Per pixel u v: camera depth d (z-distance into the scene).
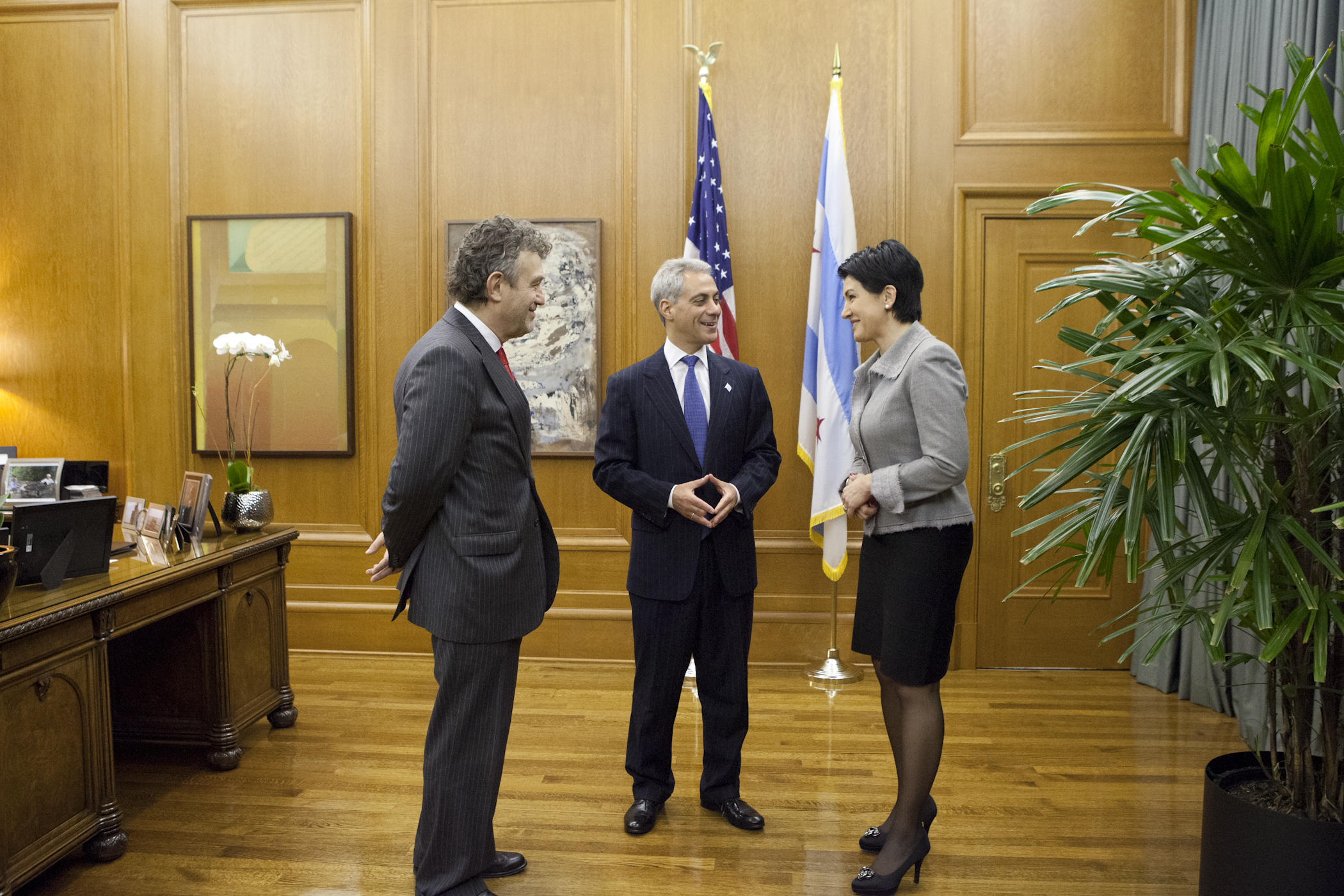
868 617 2.26
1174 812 2.66
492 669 2.02
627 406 2.54
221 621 2.94
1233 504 3.35
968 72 4.10
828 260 3.86
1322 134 1.65
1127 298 2.05
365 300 4.37
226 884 2.25
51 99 4.45
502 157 4.28
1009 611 4.21
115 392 4.48
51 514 2.39
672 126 4.18
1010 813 2.65
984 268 4.15
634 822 2.50
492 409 2.00
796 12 4.14
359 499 4.41
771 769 2.96
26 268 4.50
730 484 2.44
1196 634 3.66
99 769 2.35
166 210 4.41
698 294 2.49
